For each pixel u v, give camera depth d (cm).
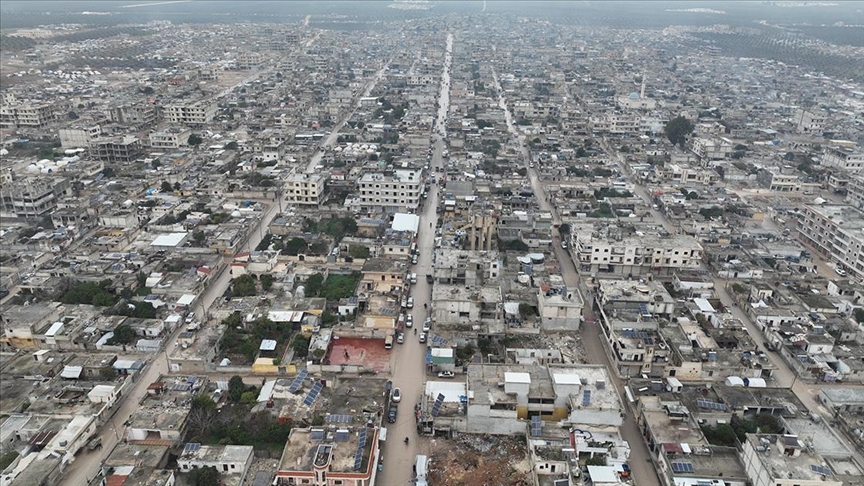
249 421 13788
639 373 15975
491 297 18200
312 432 12588
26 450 12962
